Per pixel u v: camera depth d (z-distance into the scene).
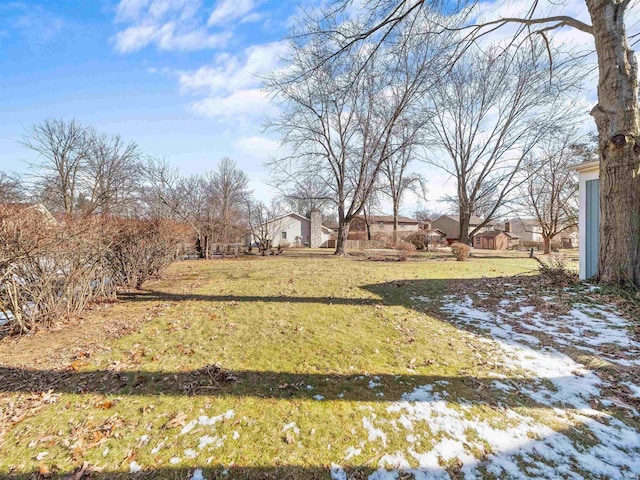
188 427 2.26
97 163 21.44
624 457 1.93
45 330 4.57
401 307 5.47
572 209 21.11
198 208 21.55
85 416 2.39
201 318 5.02
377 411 2.42
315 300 6.10
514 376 2.92
